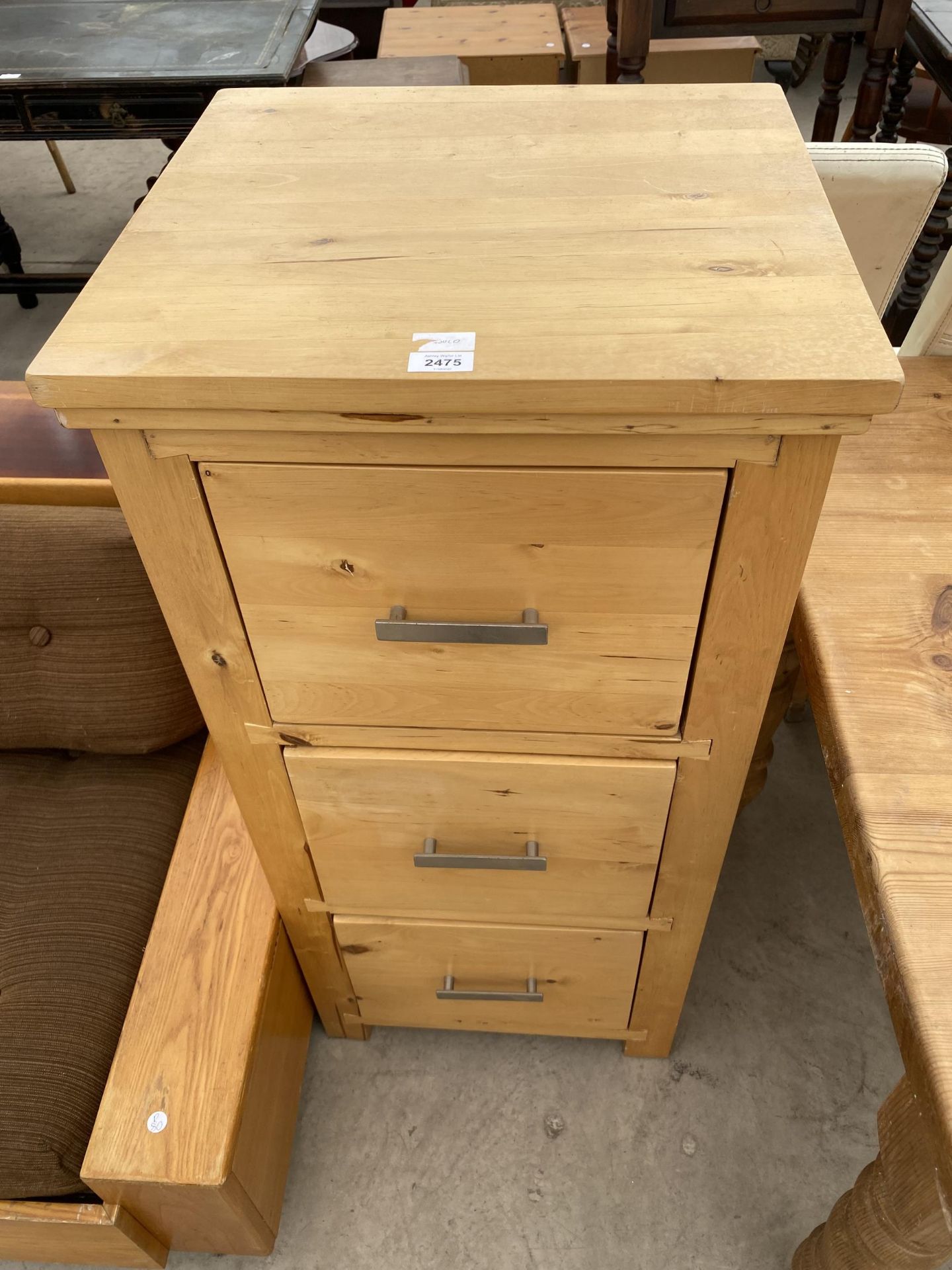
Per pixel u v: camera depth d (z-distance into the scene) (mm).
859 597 780
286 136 726
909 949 565
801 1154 1113
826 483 538
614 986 1025
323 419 513
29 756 1169
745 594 604
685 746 722
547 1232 1065
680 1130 1137
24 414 1220
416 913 935
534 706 699
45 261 2684
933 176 1064
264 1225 1007
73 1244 954
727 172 649
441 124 732
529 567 597
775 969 1278
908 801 644
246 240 602
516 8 2814
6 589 1017
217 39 1857
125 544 1006
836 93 2217
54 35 1914
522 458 536
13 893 1034
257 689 708
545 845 828
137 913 1020
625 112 734
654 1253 1047
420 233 600
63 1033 921
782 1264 1033
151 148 3277
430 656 664
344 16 3289
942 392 994
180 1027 908
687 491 547
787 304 523
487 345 501
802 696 1509
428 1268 1043
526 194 636
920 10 1749
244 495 571
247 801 812
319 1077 1195
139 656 1043
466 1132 1144
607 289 540
